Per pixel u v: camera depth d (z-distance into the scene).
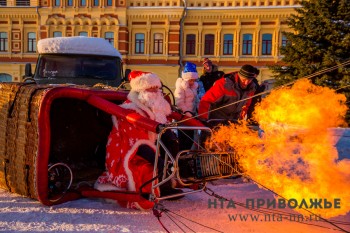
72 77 8.55
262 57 29.12
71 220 3.67
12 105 4.41
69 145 5.15
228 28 29.50
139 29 30.11
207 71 8.59
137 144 4.04
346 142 8.27
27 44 31.14
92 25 30.22
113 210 4.00
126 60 30.17
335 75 16.33
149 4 29.88
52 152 5.01
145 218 3.79
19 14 30.73
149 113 4.10
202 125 4.62
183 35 29.95
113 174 4.11
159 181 3.81
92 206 4.11
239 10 29.00
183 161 3.80
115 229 3.46
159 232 3.43
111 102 4.25
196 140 5.25
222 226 3.61
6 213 3.84
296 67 17.78
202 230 3.50
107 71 8.75
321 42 17.61
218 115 5.65
